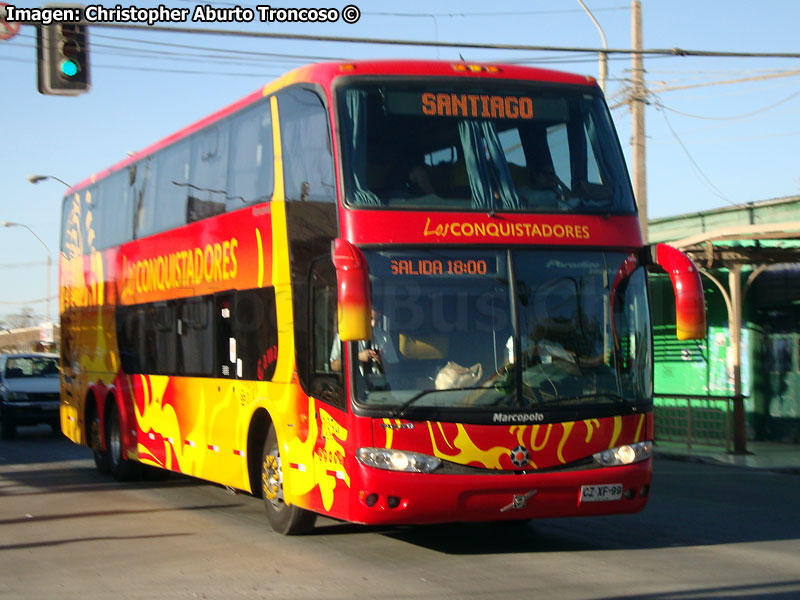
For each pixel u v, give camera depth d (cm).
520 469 895
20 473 1766
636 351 958
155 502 1373
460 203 934
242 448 1151
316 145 985
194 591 826
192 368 1315
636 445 938
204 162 1302
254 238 1130
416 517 880
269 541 1052
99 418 1720
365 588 826
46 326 5534
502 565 917
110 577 888
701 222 2455
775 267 2222
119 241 1645
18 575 903
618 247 971
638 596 785
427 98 972
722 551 982
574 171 990
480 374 903
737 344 2012
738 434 1989
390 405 884
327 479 937
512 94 998
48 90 1402
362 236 905
